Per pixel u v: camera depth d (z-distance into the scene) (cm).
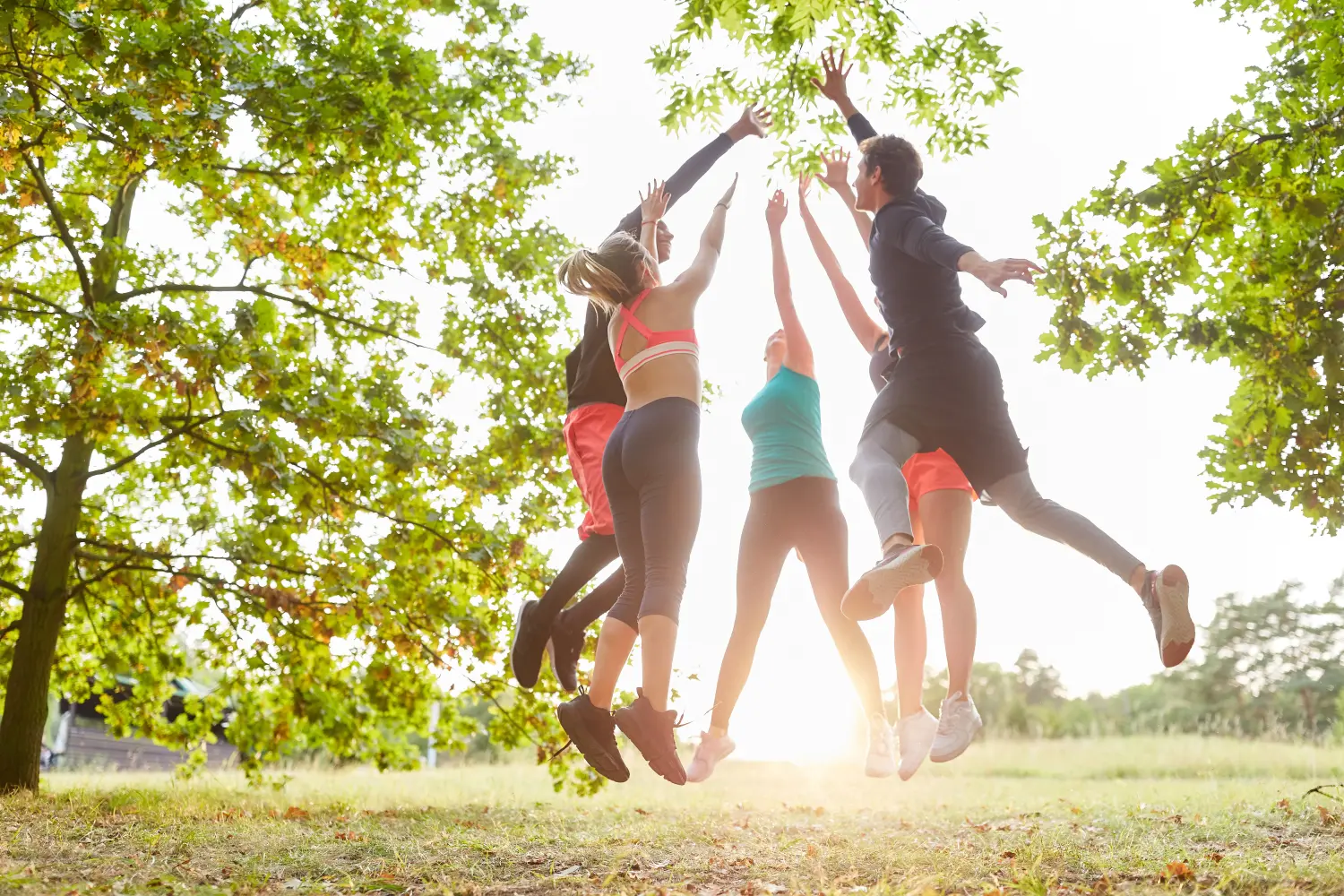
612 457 331
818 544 372
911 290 332
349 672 897
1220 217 605
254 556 807
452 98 821
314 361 806
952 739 353
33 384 688
